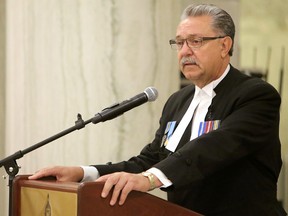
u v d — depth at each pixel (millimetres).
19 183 6418
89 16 11258
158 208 6008
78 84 11328
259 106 7070
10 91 12273
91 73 11289
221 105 7355
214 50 7355
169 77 11680
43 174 6719
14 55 12016
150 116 11484
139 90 11398
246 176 7160
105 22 11258
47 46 11461
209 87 7527
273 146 7270
